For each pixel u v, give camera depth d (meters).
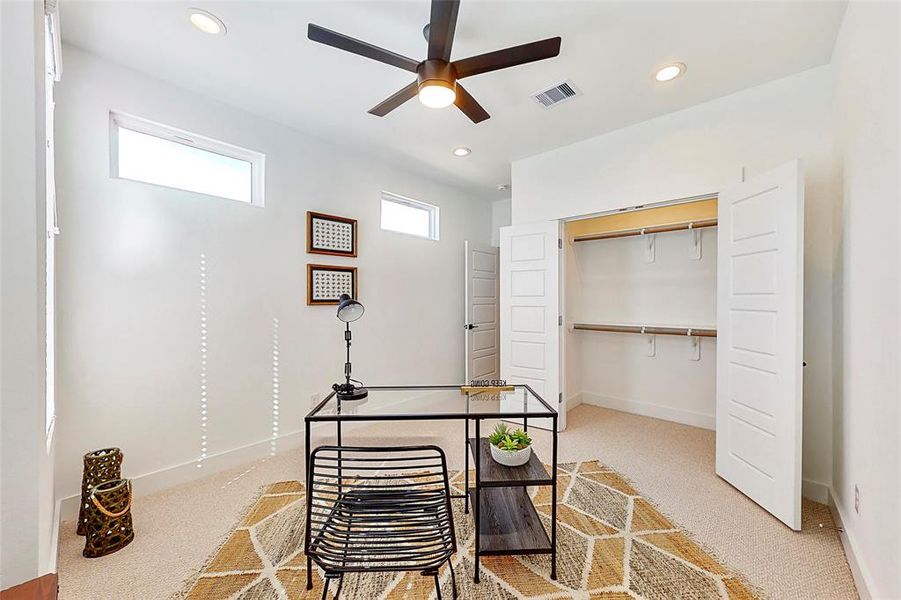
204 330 2.65
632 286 4.22
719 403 2.60
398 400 2.09
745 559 1.77
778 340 2.11
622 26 1.91
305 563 1.76
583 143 3.32
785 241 2.08
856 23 1.67
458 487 2.46
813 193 2.28
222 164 2.85
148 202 2.39
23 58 1.04
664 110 2.78
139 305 2.35
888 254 1.35
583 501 2.30
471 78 2.37
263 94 2.61
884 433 1.37
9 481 1.01
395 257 4.05
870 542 1.49
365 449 1.39
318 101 2.71
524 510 2.05
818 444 2.27
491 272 5.19
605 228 4.38
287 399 3.12
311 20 1.89
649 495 2.38
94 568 1.72
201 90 2.56
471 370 4.76
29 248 1.04
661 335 4.00
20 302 1.03
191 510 2.21
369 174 3.78
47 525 1.50
